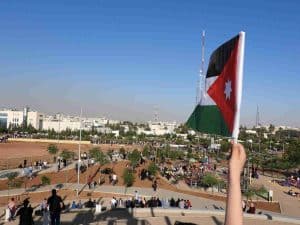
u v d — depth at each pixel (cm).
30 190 5441
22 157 10581
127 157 9925
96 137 19300
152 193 5672
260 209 4844
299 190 6638
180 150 13238
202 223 2805
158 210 3077
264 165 10119
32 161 9419
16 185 5562
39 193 5281
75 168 7931
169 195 5562
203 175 7069
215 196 5653
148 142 18262
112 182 6456
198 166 9494
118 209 3064
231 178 412
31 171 6794
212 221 2883
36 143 16600
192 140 18650
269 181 7631
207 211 3098
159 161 10294
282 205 5188
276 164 9775
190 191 5962
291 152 10050
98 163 8862
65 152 9075
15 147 14338
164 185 6388
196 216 3033
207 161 9975
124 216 2884
